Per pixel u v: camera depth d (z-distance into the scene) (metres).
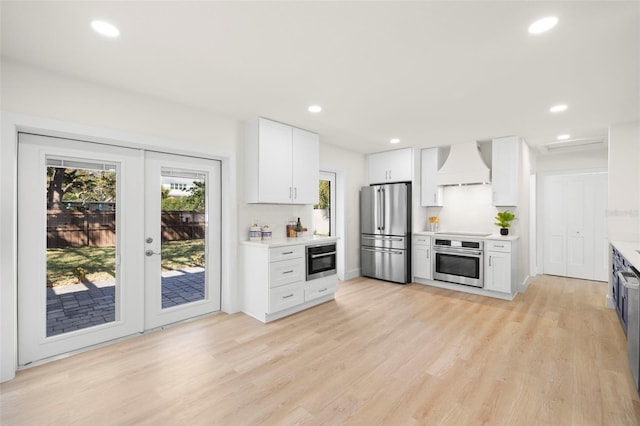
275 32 1.83
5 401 1.90
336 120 3.57
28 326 2.35
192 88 2.66
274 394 1.99
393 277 5.05
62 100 2.38
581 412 1.80
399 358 2.47
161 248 3.12
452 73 2.36
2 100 2.13
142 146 2.88
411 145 4.93
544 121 3.55
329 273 3.97
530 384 2.09
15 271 2.22
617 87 2.58
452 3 1.55
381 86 2.61
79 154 2.60
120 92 2.67
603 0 1.52
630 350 2.16
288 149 3.74
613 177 3.62
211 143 3.29
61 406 1.85
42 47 1.99
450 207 5.26
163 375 2.21
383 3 1.56
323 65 2.25
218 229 3.57
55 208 2.49
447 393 2.00
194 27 1.78
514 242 4.13
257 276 3.36
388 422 1.73
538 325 3.17
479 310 3.66
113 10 1.62
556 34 1.83
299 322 3.27
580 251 5.30
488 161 4.78
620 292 3.15
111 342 2.74
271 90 2.70
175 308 3.21
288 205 4.16
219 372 2.26
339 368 2.32
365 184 5.63
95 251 2.70
